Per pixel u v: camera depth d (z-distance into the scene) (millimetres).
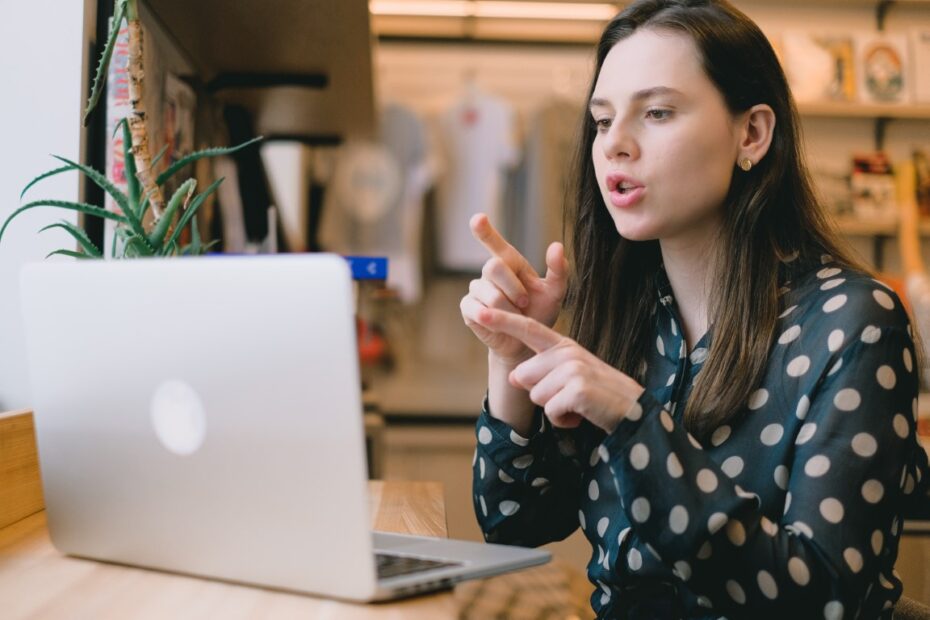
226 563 854
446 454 4723
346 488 767
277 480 798
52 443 940
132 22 1187
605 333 1250
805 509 902
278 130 2561
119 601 821
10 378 1395
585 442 1195
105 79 1457
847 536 882
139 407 864
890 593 1007
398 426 4742
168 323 825
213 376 809
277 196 2607
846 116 3881
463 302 1120
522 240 4785
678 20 1072
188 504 860
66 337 899
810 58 3789
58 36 1394
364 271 1768
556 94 4746
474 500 1227
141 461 876
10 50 1396
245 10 1629
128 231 1190
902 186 3771
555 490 1210
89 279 872
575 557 2742
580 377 894
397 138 4805
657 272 1221
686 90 1057
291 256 755
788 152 1118
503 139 4785
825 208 1191
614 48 1111
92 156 1455
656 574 1040
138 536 904
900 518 1049
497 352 1151
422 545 1015
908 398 956
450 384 4832
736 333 1049
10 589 859
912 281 3529
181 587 861
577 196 1271
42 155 1397
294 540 805
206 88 1976
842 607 866
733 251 1090
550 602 879
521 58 4758
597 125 1147
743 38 1085
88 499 932
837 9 4027
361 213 4805
